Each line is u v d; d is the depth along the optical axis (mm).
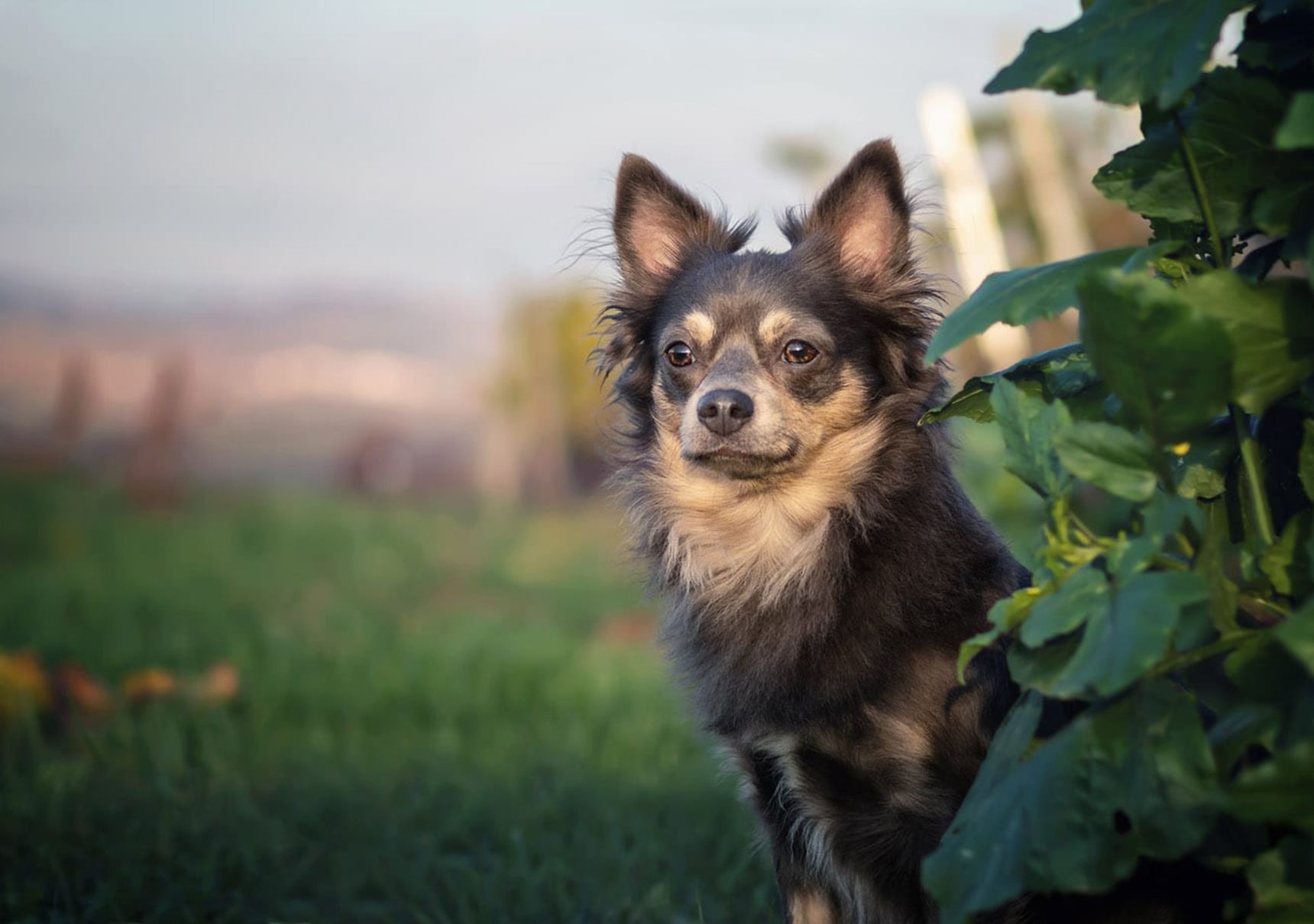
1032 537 2924
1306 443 2729
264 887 4793
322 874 5016
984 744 3877
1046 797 2541
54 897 4602
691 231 5574
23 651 9547
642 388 5395
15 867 4883
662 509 5062
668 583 5012
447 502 27391
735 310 4957
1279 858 2322
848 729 4027
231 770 6523
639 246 5547
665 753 7070
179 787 6105
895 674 4000
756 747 4262
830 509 4605
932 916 4031
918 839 4004
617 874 4914
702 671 4605
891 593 4152
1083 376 3240
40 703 7609
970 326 2818
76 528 19703
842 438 4793
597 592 15094
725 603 4684
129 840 5082
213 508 23562
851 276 5062
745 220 5645
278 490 27703
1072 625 2480
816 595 4301
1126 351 2406
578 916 4504
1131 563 2473
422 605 14711
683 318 5094
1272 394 2496
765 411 4652
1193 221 2896
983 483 8828
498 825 5492
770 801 4316
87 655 10008
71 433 29609
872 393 4875
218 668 8781
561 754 7074
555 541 19938
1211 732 2529
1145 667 2305
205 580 15344
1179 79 2436
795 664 4168
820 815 4160
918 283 4953
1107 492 2541
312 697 8500
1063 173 15078
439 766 6637
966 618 4055
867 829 4082
